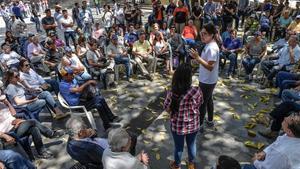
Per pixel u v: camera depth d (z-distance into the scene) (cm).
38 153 452
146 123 549
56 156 461
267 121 529
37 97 541
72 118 344
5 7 1539
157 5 1264
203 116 476
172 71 805
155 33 823
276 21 1166
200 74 438
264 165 302
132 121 558
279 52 724
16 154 366
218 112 579
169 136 504
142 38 803
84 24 1352
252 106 598
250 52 750
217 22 1160
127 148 276
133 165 273
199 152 455
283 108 462
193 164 395
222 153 452
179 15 1115
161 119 563
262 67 713
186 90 339
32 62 843
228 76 767
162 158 445
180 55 829
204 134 500
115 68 749
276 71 671
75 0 2517
